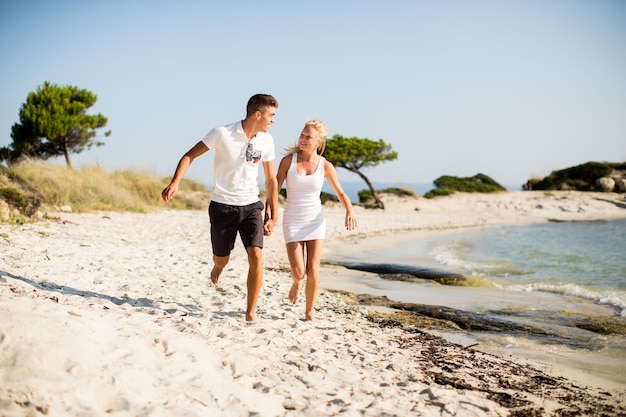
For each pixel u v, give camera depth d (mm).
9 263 6141
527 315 6711
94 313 4254
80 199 16656
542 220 27469
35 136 24578
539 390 3977
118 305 5082
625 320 6465
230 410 3023
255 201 4961
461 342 5430
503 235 19797
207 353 3830
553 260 12672
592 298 7871
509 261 12477
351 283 8906
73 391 2746
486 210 32688
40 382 2723
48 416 2533
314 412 3184
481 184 43188
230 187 4859
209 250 10617
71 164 19172
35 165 16703
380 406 3357
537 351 5168
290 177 5227
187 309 5422
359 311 6492
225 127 4742
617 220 27703
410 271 10320
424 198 38062
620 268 11281
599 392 4012
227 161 4777
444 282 9195
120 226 13312
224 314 5402
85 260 7379
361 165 33250
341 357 4348
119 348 3361
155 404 2857
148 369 3230
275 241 13648
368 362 4273
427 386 3859
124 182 20859
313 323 5355
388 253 13609
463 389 3859
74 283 5824
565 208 32688
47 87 25547
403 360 4465
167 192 4613
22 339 2959
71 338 3141
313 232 5289
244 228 4945
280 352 4246
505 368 4488
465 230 21812
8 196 11008
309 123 5215
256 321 5074
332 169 5379
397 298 7730
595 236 19422
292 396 3391
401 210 32281
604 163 41906
